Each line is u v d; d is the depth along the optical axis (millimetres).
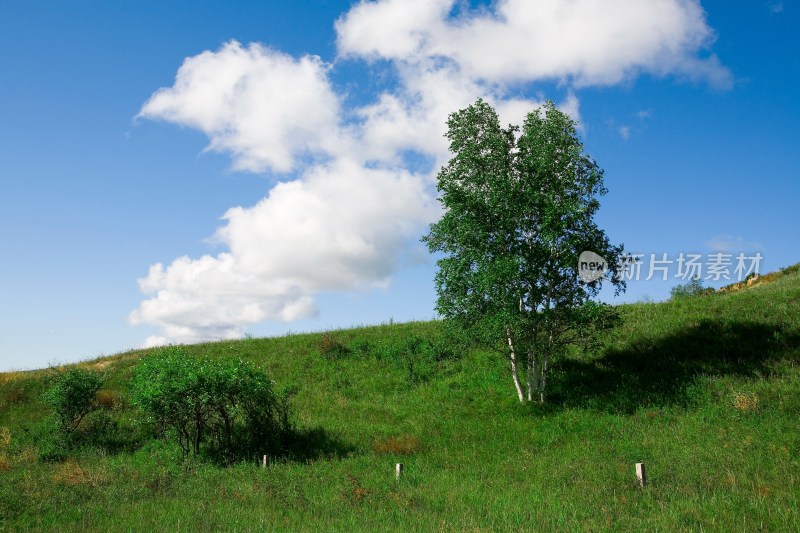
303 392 25828
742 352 21500
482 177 21031
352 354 29047
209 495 13578
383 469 15906
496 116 21516
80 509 12578
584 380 21844
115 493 13977
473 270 20641
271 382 20109
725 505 10461
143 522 11242
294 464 17688
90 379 23234
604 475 13188
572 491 12344
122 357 33125
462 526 9977
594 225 20328
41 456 20547
